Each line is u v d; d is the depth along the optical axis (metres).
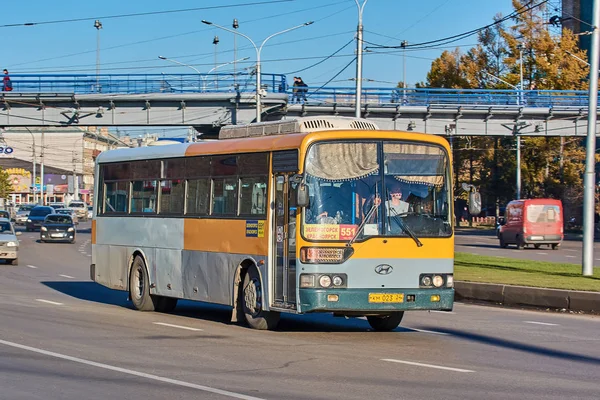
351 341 13.82
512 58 74.31
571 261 35.38
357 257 13.70
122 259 19.59
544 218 47.91
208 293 16.36
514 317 18.03
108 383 10.00
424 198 14.29
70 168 125.00
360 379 10.32
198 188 16.92
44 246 50.00
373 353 12.48
